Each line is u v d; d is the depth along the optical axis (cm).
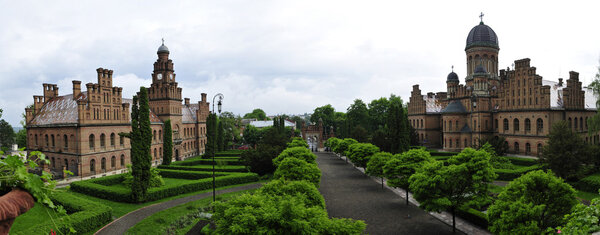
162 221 2906
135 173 3575
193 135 8356
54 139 5291
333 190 4347
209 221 2834
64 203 3084
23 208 468
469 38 8012
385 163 4031
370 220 3036
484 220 2748
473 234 2627
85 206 2981
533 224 1833
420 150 3578
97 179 4319
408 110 9481
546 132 5822
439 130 8944
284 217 1432
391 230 2766
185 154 7888
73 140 4925
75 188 4056
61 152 5116
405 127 5894
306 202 1952
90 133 4988
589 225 1057
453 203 2562
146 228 2734
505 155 6406
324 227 1511
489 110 7325
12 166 480
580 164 4047
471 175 2558
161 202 3628
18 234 2252
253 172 5294
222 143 8081
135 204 3544
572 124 6184
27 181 475
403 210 3356
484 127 7269
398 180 3497
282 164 3500
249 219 1400
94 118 5069
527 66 6169
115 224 2878
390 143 6041
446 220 2995
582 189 3853
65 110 5394
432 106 9112
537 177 2030
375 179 5156
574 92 6278
